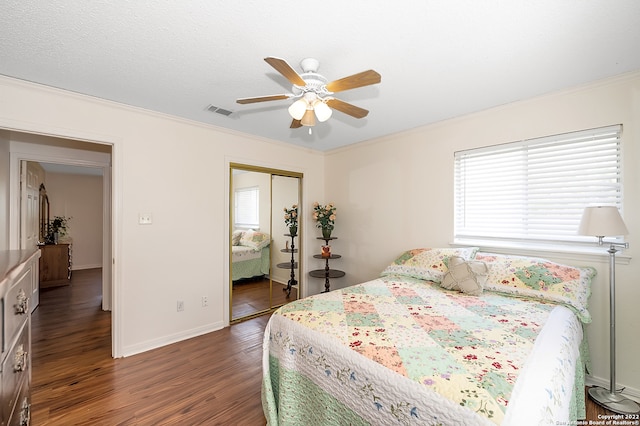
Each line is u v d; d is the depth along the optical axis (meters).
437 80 2.13
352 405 1.32
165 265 2.88
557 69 1.98
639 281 2.00
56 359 2.56
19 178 3.33
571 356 1.38
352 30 1.55
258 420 1.82
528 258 2.37
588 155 2.24
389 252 3.57
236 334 3.13
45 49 1.75
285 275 4.07
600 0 1.33
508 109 2.60
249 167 3.58
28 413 1.45
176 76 2.08
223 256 3.33
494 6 1.37
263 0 1.33
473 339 1.44
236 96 2.42
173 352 2.71
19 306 1.26
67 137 2.36
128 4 1.36
